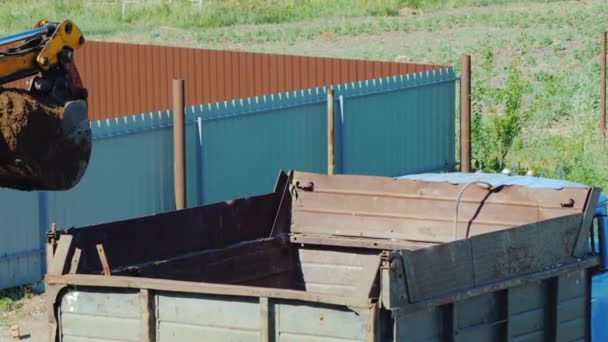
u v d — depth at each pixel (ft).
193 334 32.42
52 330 34.17
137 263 38.93
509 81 94.79
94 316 33.68
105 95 88.89
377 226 44.24
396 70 81.05
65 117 37.11
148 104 86.69
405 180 44.16
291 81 81.82
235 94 83.51
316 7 181.47
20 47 37.78
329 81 81.20
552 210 41.29
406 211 43.96
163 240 39.93
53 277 33.94
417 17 173.78
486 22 164.76
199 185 65.21
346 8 179.83
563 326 37.27
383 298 31.07
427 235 43.57
